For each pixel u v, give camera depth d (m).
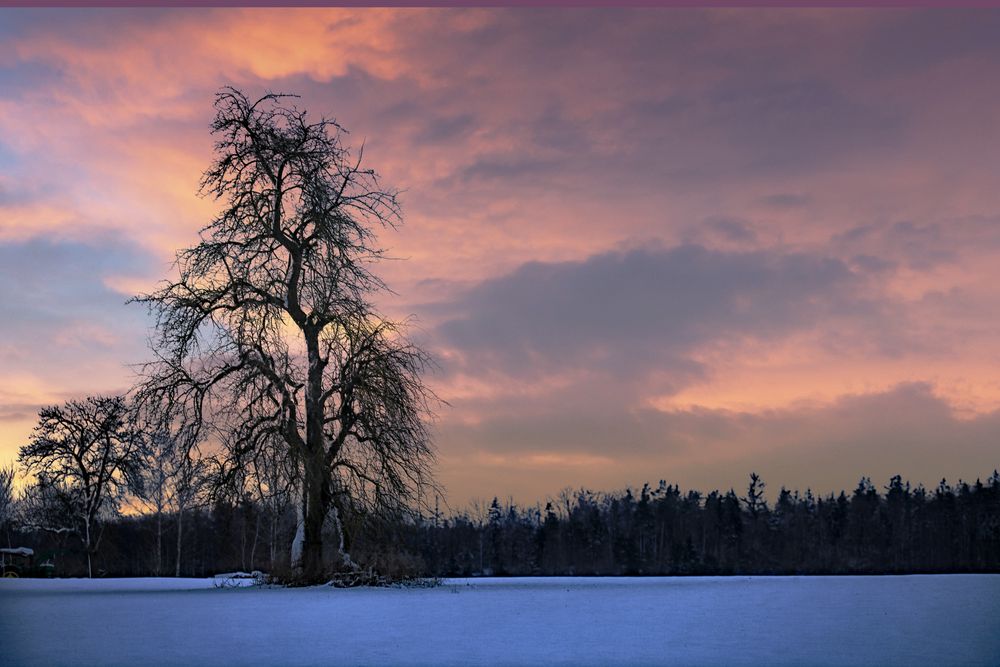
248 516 36.34
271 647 18.22
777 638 18.22
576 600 26.66
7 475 86.31
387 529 35.44
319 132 35.69
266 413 34.50
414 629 20.58
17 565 68.50
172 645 18.52
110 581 48.47
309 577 34.91
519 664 16.14
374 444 34.44
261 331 34.53
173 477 35.34
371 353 34.66
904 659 15.76
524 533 110.50
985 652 16.38
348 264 35.34
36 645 18.53
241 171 35.47
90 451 69.81
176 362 34.66
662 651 17.12
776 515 127.00
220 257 34.94
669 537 121.62
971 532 112.75
